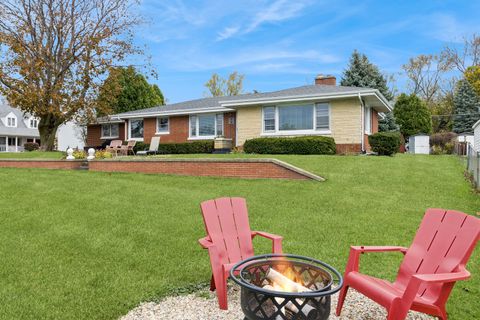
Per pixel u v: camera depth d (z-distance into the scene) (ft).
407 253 11.60
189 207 24.32
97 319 10.92
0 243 17.72
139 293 12.56
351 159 42.68
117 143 69.51
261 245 17.42
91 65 71.67
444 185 30.37
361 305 11.85
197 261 15.67
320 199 25.82
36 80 68.95
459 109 115.65
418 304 9.54
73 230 19.72
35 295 12.43
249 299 8.30
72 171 43.19
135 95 109.81
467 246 10.09
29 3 68.49
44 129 74.54
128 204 25.05
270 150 54.44
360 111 52.11
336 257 15.87
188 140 70.69
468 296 12.28
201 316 11.07
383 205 24.40
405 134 93.86
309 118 55.62
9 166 52.70
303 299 7.98
